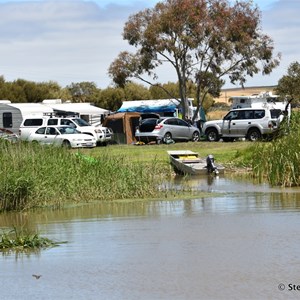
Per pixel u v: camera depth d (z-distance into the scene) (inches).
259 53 3919.8
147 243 855.1
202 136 2997.0
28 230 979.3
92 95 5748.0
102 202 1261.1
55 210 1179.9
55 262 769.6
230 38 3868.1
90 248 836.6
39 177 1259.2
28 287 675.4
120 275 703.7
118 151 2321.6
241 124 2800.2
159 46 3814.0
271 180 1492.4
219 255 773.9
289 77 4549.7
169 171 1818.4
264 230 914.1
